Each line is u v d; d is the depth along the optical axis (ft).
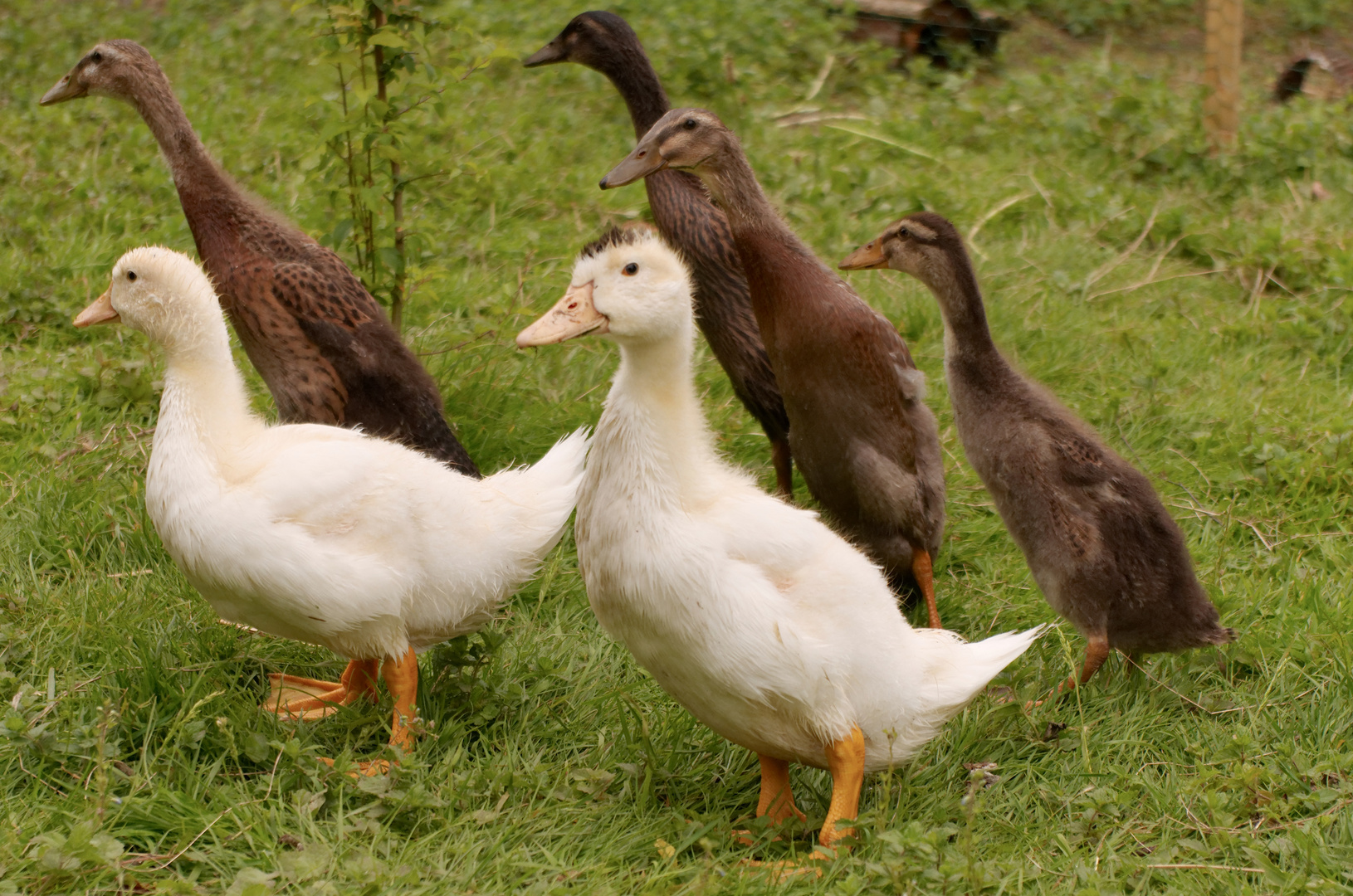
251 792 12.10
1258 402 21.89
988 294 25.90
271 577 12.62
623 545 11.56
